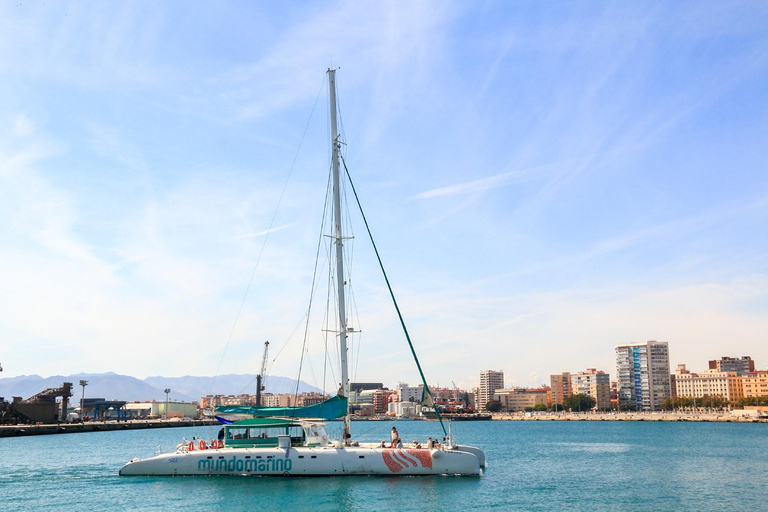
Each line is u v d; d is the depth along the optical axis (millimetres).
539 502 39469
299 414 43719
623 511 37188
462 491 39812
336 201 45750
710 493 44156
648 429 167000
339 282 44969
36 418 174000
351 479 42406
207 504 36094
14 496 40562
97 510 35281
